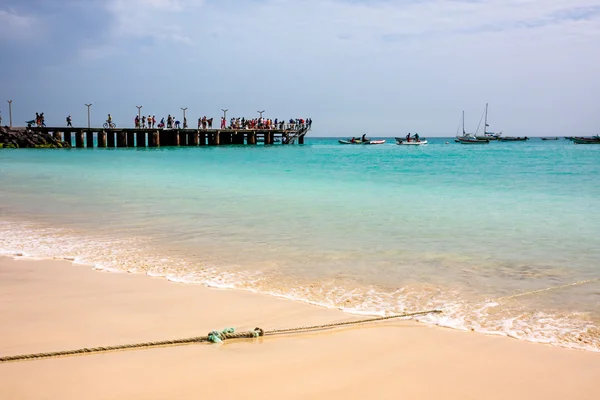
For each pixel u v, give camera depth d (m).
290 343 4.62
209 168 27.56
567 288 6.35
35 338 4.63
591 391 3.79
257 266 7.31
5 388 3.65
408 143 80.94
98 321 5.11
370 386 3.80
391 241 8.90
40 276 6.78
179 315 5.32
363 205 13.17
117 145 58.34
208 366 4.09
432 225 10.38
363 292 6.17
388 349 4.51
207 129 61.75
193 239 9.05
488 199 14.46
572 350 4.53
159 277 6.77
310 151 54.22
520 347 4.59
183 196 14.98
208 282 6.55
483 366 4.18
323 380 3.88
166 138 62.00
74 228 10.08
